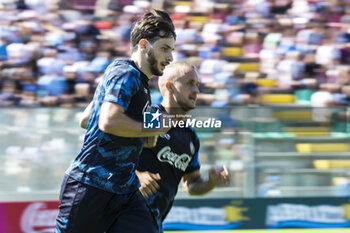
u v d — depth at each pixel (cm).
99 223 768
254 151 1355
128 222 773
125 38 2012
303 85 2011
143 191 836
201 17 2177
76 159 761
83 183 745
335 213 1385
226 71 1967
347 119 1409
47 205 1291
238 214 1352
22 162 1286
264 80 1981
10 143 1282
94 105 746
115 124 689
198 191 941
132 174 787
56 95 1783
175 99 902
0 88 1764
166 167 891
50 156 1298
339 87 2023
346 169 1401
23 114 1288
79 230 761
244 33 2138
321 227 1377
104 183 745
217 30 2108
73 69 1847
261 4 2228
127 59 767
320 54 2130
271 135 1365
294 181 1377
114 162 746
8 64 1850
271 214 1359
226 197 1352
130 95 718
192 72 905
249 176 1354
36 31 1956
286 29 2200
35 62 1864
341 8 2292
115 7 2102
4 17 1986
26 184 1286
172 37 775
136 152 766
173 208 1338
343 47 2164
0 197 1272
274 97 1955
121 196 768
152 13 772
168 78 900
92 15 2061
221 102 1839
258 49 2102
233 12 2206
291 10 2270
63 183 767
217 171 908
